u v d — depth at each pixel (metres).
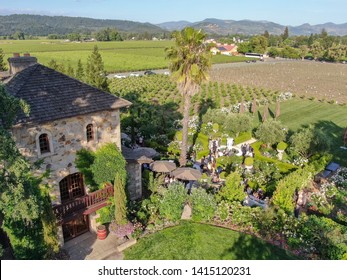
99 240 21.83
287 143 39.75
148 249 20.84
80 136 20.89
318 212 25.69
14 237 18.61
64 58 150.25
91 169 21.73
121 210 20.55
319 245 20.86
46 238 18.02
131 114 49.97
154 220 23.44
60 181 20.83
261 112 60.12
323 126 51.53
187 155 36.81
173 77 28.95
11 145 12.70
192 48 27.70
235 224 23.36
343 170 33.88
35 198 14.02
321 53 174.25
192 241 21.56
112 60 149.75
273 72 122.94
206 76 28.41
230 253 20.59
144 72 115.81
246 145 40.44
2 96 12.85
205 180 29.30
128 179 25.72
